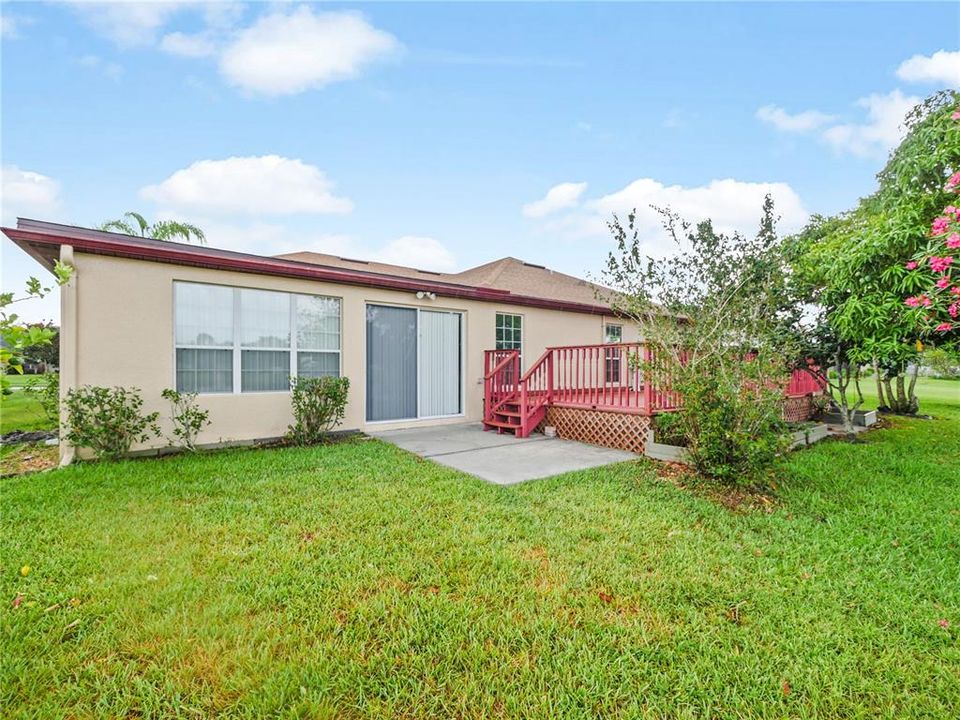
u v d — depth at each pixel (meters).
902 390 11.20
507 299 9.63
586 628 2.31
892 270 5.08
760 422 4.48
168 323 6.10
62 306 5.47
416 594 2.58
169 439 6.07
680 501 4.20
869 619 2.42
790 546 3.27
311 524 3.57
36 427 8.01
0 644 2.12
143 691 1.89
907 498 4.36
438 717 1.79
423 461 5.71
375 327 8.09
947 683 1.98
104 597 2.52
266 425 6.85
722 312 5.46
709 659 2.11
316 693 1.88
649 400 6.24
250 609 2.43
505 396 8.41
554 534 3.43
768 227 5.96
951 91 6.12
